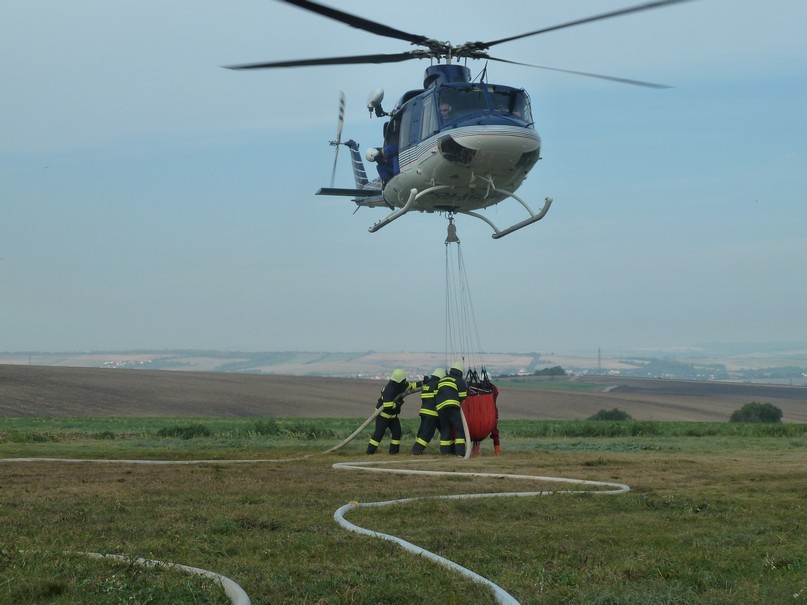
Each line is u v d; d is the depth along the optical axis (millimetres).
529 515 8742
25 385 62531
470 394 17266
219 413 58875
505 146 21266
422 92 23250
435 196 23406
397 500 9664
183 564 6047
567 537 7406
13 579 5258
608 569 6074
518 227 23234
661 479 12383
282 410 63625
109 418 44781
